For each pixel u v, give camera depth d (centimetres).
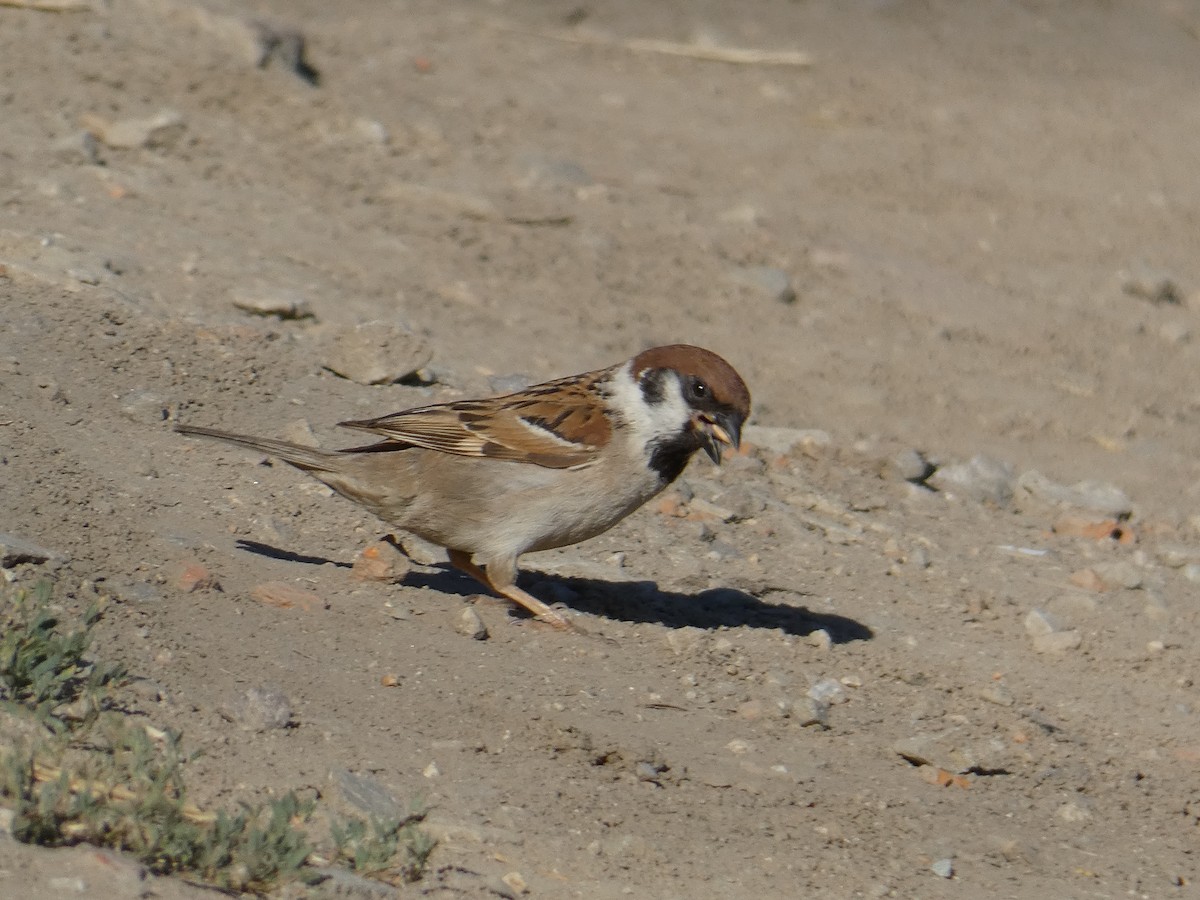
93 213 1488
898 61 2728
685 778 832
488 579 992
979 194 2214
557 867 730
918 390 1611
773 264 1858
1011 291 1927
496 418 949
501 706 862
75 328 1213
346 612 939
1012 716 979
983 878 789
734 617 1071
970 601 1139
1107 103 2648
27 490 963
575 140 2155
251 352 1276
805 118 2434
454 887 689
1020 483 1400
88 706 746
